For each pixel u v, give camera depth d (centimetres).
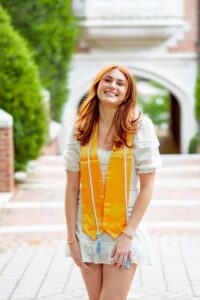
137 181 547
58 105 2414
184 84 2597
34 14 2264
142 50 2581
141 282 861
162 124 4031
